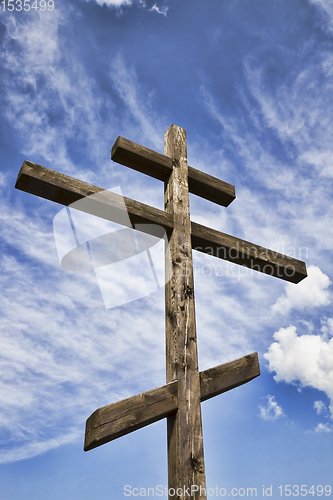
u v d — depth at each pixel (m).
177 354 2.32
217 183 3.19
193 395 2.24
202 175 3.14
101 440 1.93
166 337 2.46
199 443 2.13
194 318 2.47
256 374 2.55
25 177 2.32
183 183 2.95
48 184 2.36
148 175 3.04
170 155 3.09
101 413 1.98
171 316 2.46
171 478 2.07
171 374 2.30
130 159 2.89
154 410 2.10
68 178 2.43
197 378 2.31
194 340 2.41
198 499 2.00
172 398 2.18
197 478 2.04
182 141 3.15
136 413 2.05
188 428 2.14
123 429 1.98
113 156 2.88
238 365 2.52
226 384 2.41
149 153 2.91
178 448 2.07
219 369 2.44
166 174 3.03
